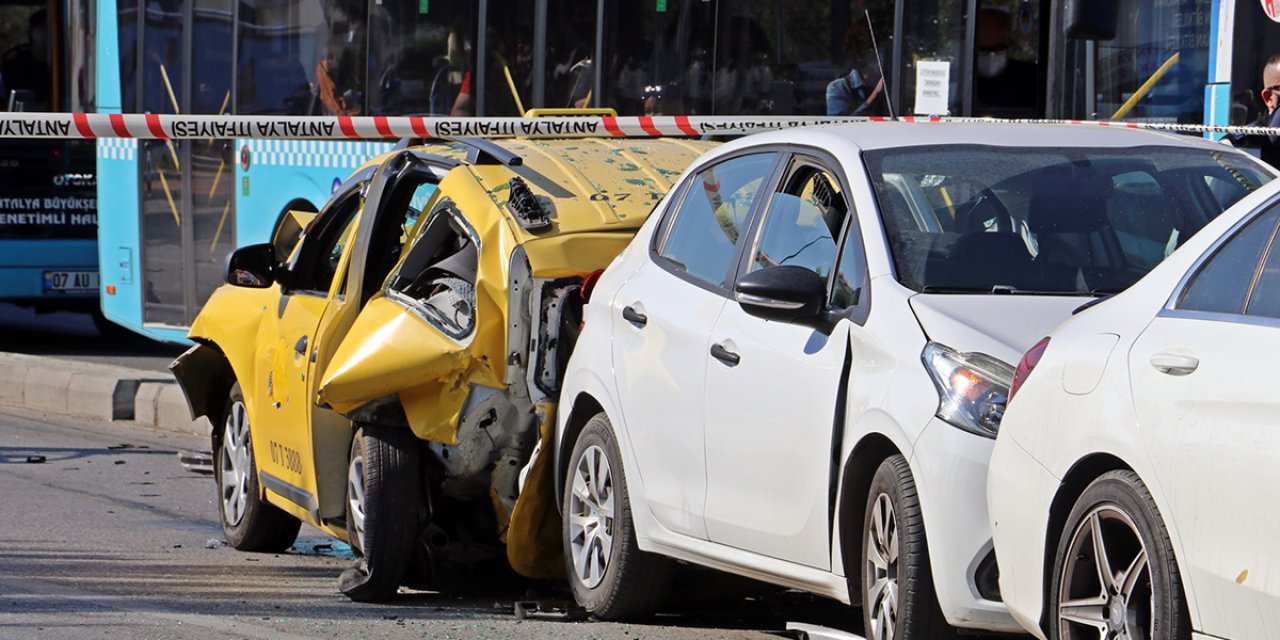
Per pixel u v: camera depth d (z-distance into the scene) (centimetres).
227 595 2564
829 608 2467
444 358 2408
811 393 1942
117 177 5806
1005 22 3872
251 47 5241
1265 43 3538
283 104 5141
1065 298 1897
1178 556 1480
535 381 2442
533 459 2433
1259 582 1395
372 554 2484
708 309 2170
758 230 2172
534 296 2420
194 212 5472
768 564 2030
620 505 2295
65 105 6381
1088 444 1586
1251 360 1451
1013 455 1680
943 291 1909
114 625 2322
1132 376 1563
